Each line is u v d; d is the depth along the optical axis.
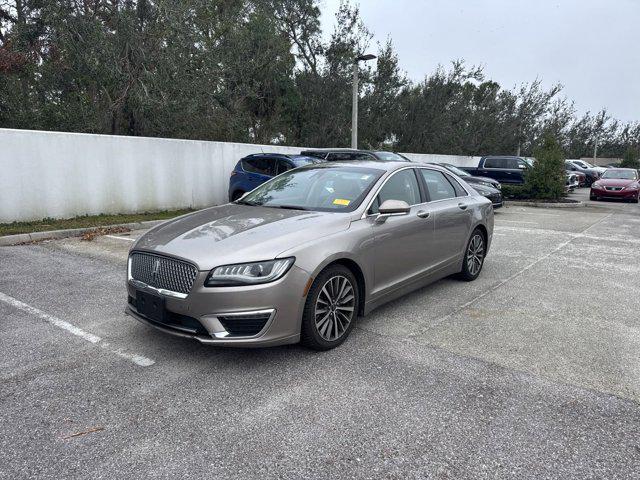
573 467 2.49
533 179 17.66
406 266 4.73
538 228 11.01
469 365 3.65
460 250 5.73
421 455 2.57
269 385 3.29
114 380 3.34
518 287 5.88
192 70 14.74
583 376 3.50
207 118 16.03
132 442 2.65
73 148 10.09
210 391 3.21
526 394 3.23
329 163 5.34
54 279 5.88
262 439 2.69
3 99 13.27
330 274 3.78
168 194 12.23
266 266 3.39
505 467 2.49
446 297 5.41
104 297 5.18
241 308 3.33
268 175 11.35
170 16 13.49
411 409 3.02
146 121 14.83
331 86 23.31
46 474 2.39
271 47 21.44
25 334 4.14
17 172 9.26
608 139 58.47
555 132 35.69
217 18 18.30
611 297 5.51
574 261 7.40
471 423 2.88
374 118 25.94
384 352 3.86
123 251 7.54
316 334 3.71
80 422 2.84
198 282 3.32
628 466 2.51
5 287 5.53
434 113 29.00
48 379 3.35
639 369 3.63
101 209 10.80
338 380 3.38
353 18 23.73
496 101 34.19
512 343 4.10
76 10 12.82
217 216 4.29
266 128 23.22
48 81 13.60
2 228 8.71
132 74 13.73
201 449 2.60
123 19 13.04
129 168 11.27
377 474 2.42
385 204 4.20
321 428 2.80
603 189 19.03
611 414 3.00
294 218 4.02
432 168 5.63
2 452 2.55
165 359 3.68
